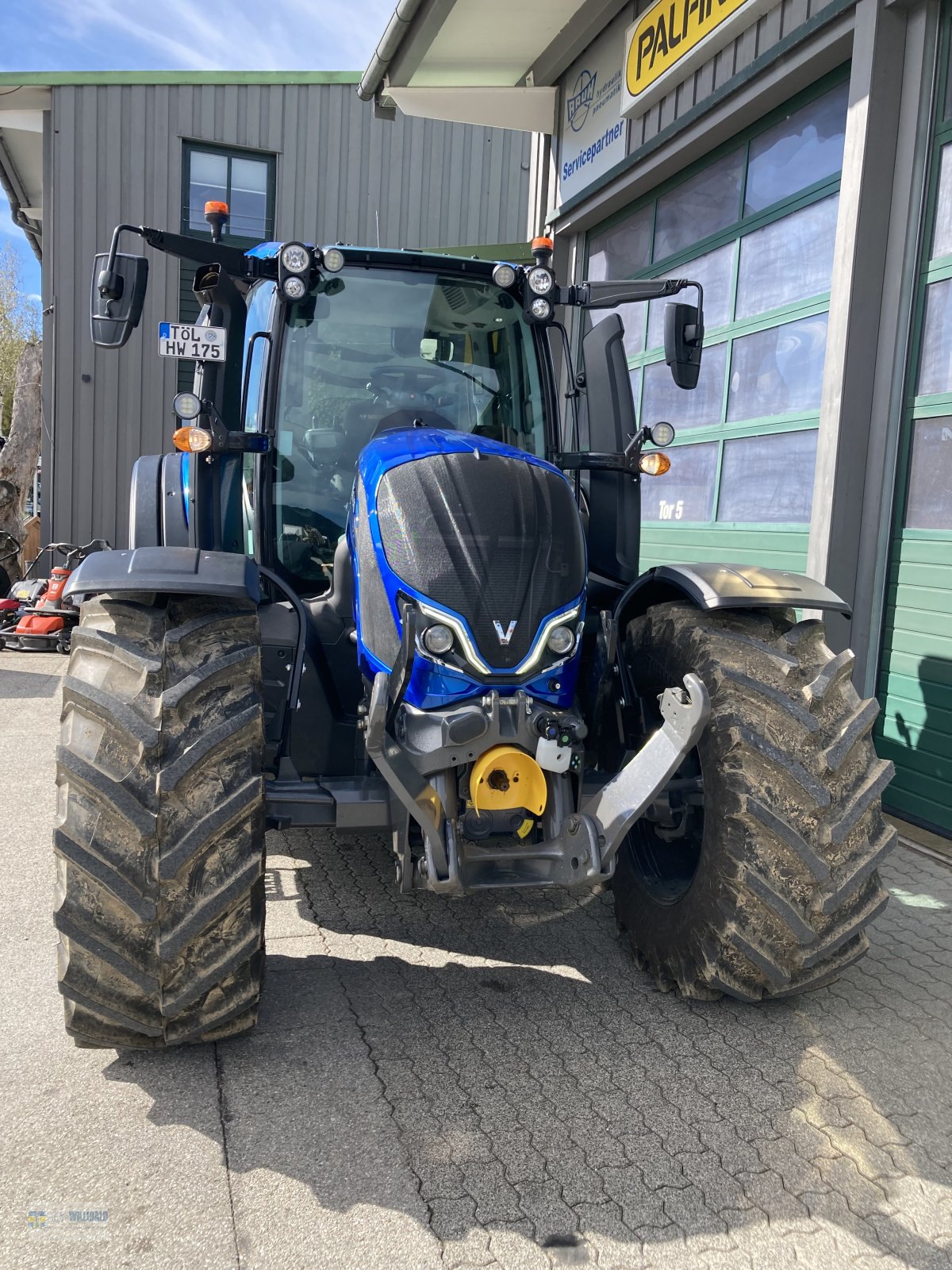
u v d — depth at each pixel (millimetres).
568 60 6812
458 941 2980
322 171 12586
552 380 3270
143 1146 1967
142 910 2025
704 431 5684
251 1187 1854
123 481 12008
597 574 3244
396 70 6945
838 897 2299
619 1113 2113
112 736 2133
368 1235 1739
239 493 3158
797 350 4891
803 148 4848
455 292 3195
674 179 6039
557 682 2471
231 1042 2363
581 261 7266
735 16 4844
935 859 3719
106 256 2562
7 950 2836
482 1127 2051
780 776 2301
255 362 3189
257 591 2311
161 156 11867
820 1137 2051
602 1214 1806
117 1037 2188
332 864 3617
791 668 2428
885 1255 1734
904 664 4145
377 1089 2180
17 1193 1828
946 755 3920
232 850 2129
